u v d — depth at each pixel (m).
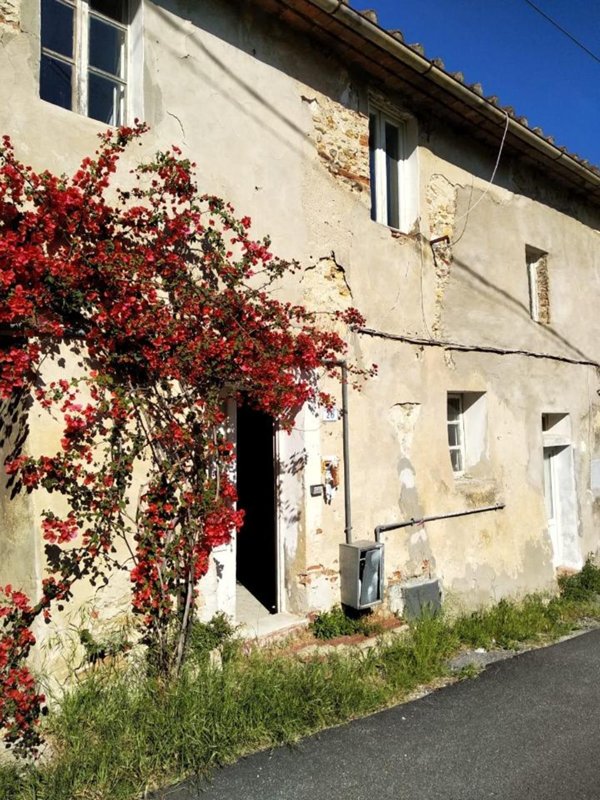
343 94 6.57
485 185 8.30
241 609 6.14
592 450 9.87
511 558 7.96
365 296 6.57
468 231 7.94
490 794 3.52
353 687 4.66
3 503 4.26
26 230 4.14
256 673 4.54
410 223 7.34
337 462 6.13
